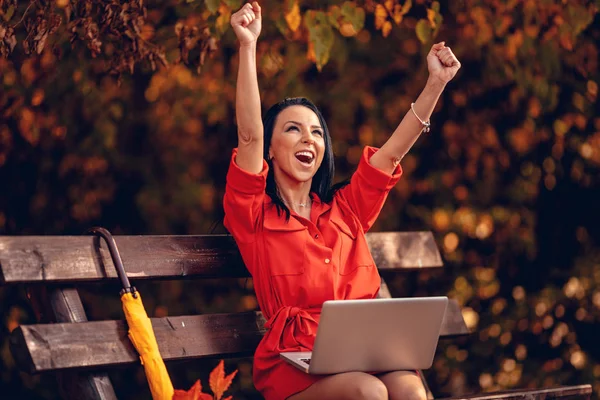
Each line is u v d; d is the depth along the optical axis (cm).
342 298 436
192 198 805
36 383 767
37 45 491
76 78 696
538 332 847
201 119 802
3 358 753
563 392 487
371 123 823
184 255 457
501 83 793
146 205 802
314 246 433
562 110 815
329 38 595
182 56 566
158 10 679
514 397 463
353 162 823
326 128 468
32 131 691
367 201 463
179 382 792
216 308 811
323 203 461
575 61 774
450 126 837
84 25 515
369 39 799
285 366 413
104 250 430
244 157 426
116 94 762
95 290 797
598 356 851
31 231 782
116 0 522
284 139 450
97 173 786
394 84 828
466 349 844
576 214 866
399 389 402
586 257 858
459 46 781
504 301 856
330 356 390
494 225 855
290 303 428
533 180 852
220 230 811
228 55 761
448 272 859
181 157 811
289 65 741
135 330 409
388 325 395
